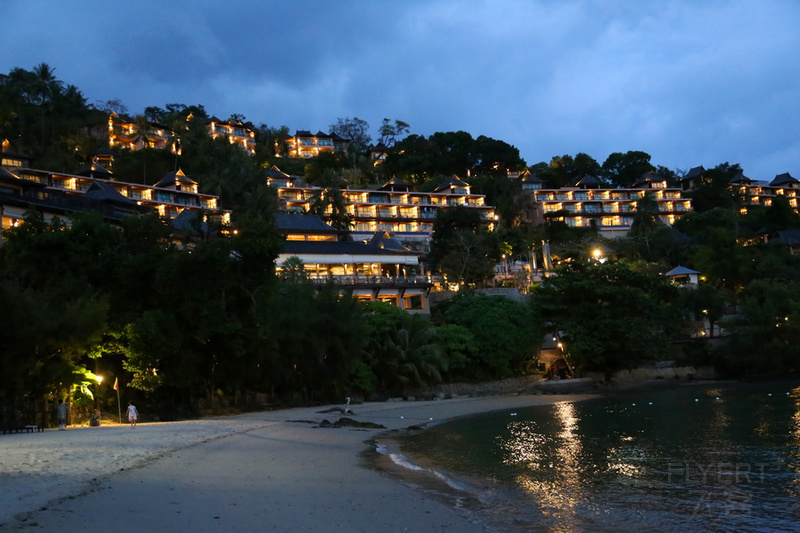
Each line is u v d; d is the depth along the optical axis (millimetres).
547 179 174625
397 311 62938
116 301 40625
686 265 111938
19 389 33594
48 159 108438
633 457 25031
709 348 74500
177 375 41188
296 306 48750
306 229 86000
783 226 135750
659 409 45500
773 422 34812
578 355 68625
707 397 53344
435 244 102000
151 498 13992
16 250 39469
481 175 160500
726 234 102188
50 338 34250
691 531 14164
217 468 19297
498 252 101812
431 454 26375
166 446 23422
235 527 12125
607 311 68188
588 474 21344
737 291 94500
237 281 41438
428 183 149875
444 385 63406
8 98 126250
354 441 30453
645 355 68438
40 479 15016
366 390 57906
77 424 36438
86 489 14211
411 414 46562
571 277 69938
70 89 138875
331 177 137000
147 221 43469
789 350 71062
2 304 32312
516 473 21531
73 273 39969
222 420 39188
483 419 42906
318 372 52406
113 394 40500
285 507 14289
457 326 66062
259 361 46188
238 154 132375
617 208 154000
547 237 124750
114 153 124312
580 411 46625
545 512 15680
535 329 69375
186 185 112875
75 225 40781
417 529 13344
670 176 184375
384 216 127938
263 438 29047
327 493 16484
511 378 68750
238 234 42656
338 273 74750
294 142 186375
